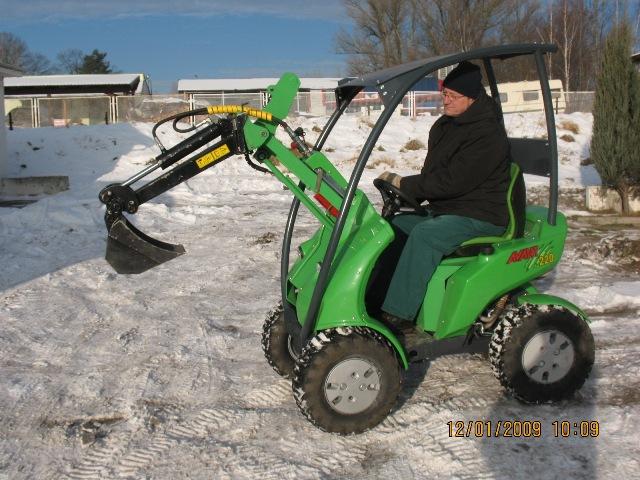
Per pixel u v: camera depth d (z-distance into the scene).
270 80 38.31
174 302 6.12
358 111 26.17
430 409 3.94
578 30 40.03
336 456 3.47
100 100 23.52
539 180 13.79
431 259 3.79
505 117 22.11
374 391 3.61
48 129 18.50
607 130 10.09
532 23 42.91
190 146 3.70
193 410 4.01
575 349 3.94
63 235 8.94
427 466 3.37
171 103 23.78
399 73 3.53
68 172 15.35
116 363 4.72
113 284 6.69
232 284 6.71
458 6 43.91
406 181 4.00
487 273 3.81
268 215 10.52
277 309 4.37
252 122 3.73
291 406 4.04
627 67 9.91
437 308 3.91
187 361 4.74
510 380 3.84
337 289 3.60
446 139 4.04
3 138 14.46
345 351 3.52
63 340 5.17
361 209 3.72
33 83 33.91
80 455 3.54
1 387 4.30
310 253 3.98
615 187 10.39
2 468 3.42
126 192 3.71
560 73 40.47
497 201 3.91
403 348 3.78
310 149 3.75
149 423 3.86
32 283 6.70
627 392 4.11
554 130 3.93
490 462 3.37
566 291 6.18
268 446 3.59
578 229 9.22
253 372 4.54
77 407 4.07
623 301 5.83
